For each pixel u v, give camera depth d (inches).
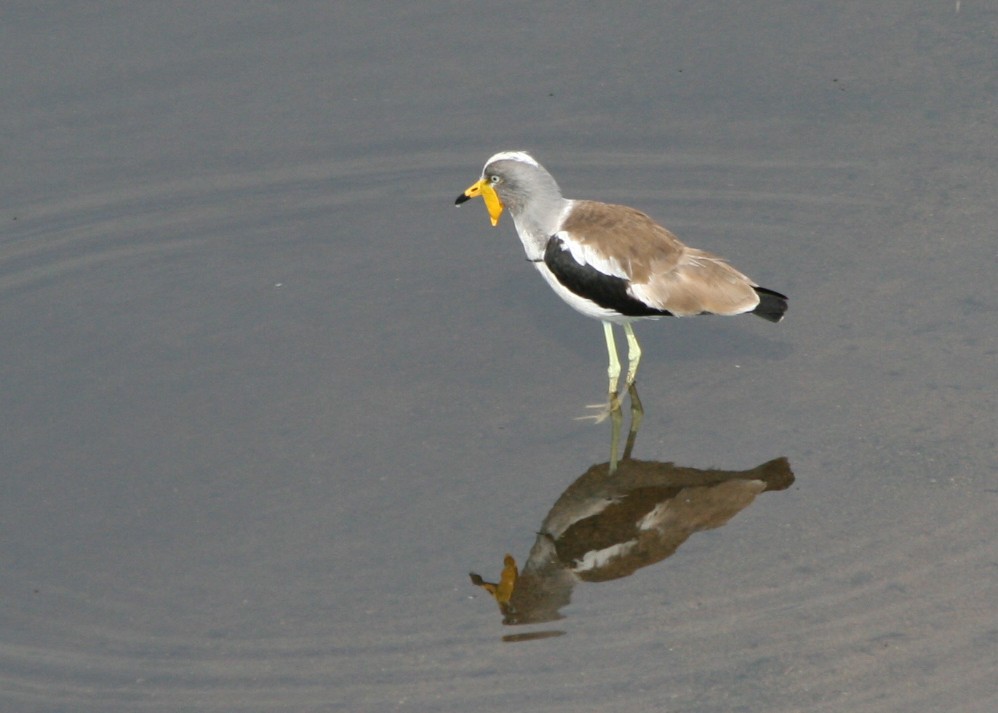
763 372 605.0
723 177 747.4
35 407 616.7
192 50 839.1
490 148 773.9
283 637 474.9
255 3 873.5
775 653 452.8
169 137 787.4
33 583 510.9
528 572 500.4
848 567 490.0
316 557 514.9
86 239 736.3
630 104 796.0
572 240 588.4
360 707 440.1
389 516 535.5
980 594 470.9
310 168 773.3
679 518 523.5
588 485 545.6
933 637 454.3
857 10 860.6
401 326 660.7
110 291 701.3
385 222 743.7
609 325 603.5
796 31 845.2
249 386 622.8
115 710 445.7
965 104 773.9
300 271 709.9
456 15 871.7
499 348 639.8
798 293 653.3
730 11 866.8
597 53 834.8
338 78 821.9
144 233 739.4
